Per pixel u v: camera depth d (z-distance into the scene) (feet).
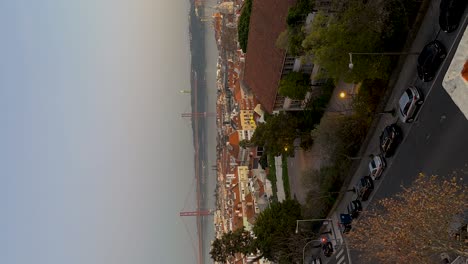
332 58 131.44
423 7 127.54
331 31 128.98
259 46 190.39
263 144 194.08
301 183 195.62
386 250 102.37
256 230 193.47
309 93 183.73
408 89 129.80
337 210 179.22
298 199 208.13
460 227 96.43
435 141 123.44
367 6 128.36
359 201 158.40
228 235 205.46
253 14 195.11
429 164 125.18
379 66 134.31
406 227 89.30
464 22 113.09
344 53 129.90
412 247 90.22
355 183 166.20
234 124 374.84
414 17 130.82
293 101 187.52
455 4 112.68
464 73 55.26
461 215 98.68
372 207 150.51
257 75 198.39
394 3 128.26
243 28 230.89
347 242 152.56
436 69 121.70
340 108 168.96
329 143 165.78
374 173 146.30
